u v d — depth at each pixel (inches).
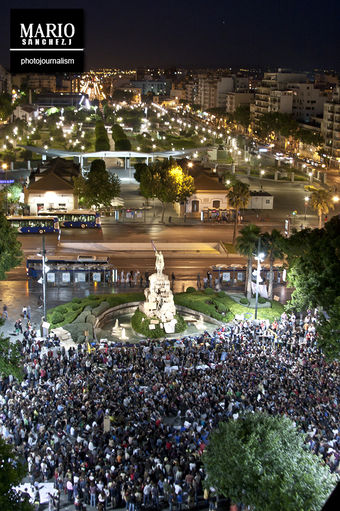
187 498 1748.3
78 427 2089.1
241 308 3595.0
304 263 3073.3
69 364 2659.9
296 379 2459.4
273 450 1576.0
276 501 1428.4
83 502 1761.8
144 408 2197.3
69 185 5974.4
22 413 2133.4
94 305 3585.1
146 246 4977.9
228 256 4766.2
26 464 1520.7
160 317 3348.9
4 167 7618.1
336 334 2519.7
